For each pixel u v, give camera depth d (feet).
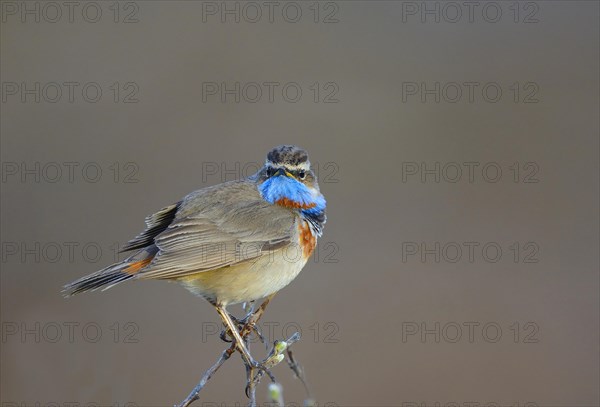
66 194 46.75
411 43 56.90
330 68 55.06
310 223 30.22
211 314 41.37
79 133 49.88
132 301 42.29
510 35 58.08
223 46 55.47
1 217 45.39
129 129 50.16
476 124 52.13
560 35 57.57
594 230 46.06
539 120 52.49
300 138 50.42
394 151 49.93
